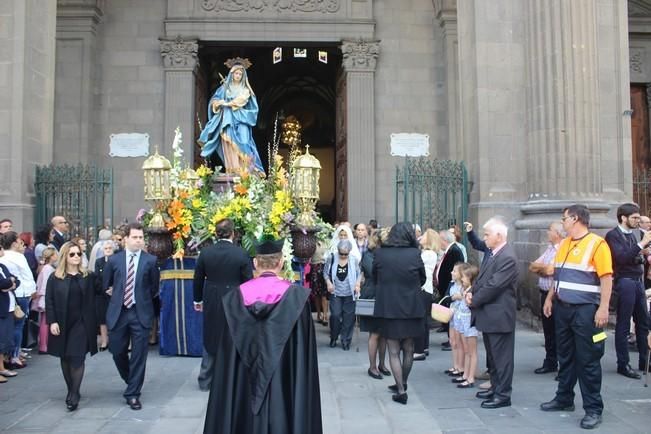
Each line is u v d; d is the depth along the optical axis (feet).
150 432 17.51
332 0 54.70
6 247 24.98
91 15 52.85
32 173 37.63
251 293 11.83
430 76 55.67
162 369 25.43
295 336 11.71
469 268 22.72
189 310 27.76
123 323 20.27
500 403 19.74
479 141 36.45
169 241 28.02
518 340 30.25
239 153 34.47
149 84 54.19
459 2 40.19
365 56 54.54
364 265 25.12
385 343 23.94
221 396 11.50
